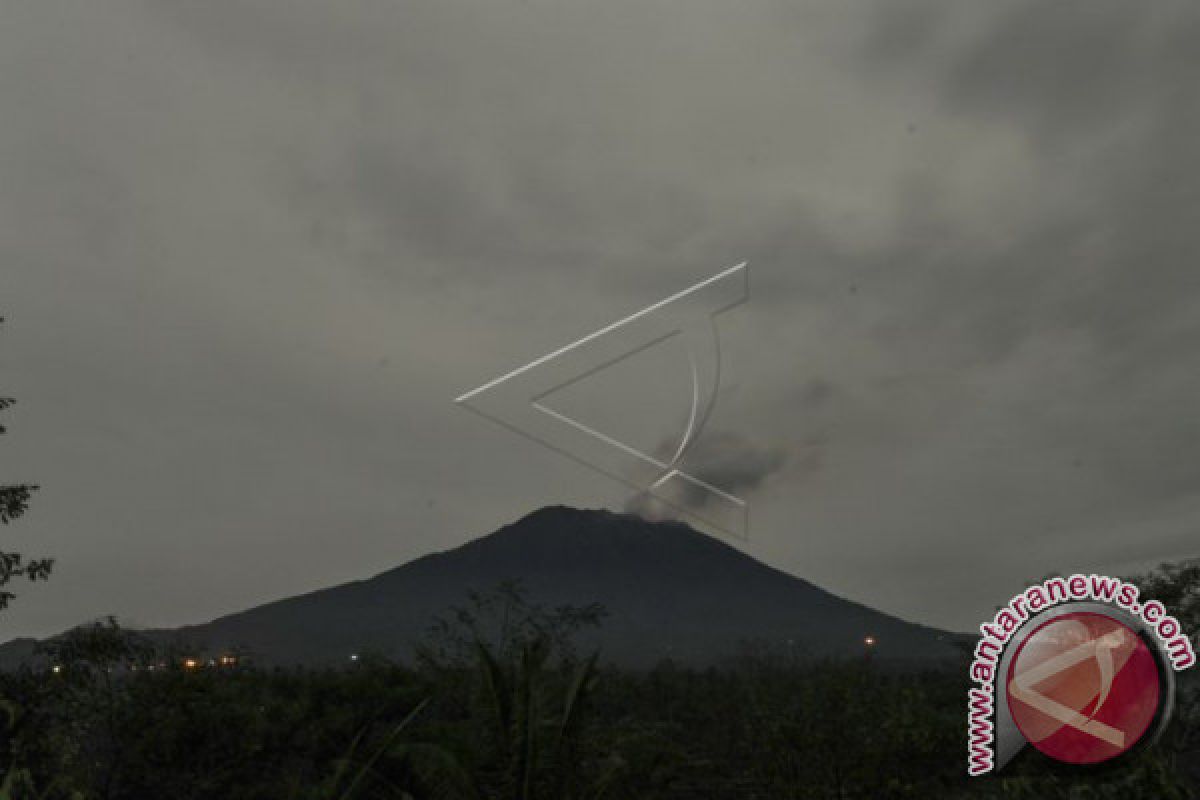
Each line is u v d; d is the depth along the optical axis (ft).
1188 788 25.38
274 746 60.13
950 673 60.34
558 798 41.78
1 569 44.16
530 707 41.91
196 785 52.95
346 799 46.03
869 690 48.85
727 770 56.34
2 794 33.32
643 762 47.88
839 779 43.60
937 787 40.34
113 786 52.29
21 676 43.75
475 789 41.39
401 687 64.80
